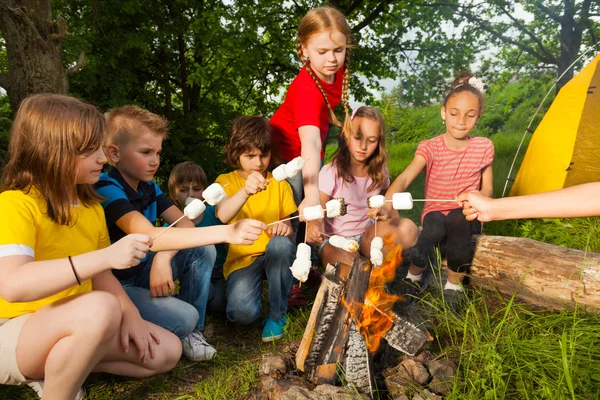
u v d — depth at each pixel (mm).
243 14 10562
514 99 8000
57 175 1754
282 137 3049
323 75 2797
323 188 3047
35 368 1788
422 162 3191
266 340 2652
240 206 2438
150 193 2545
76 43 8242
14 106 5895
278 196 2885
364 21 12016
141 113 2348
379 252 1989
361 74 11898
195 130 11531
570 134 4430
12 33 5578
